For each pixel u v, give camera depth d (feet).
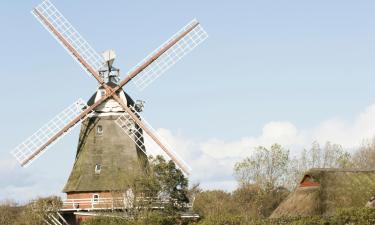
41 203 236.43
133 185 219.20
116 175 233.35
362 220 164.35
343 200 192.34
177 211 217.36
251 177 305.12
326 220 171.12
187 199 221.25
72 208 234.99
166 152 234.99
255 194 290.97
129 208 216.95
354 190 195.11
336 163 318.24
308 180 202.08
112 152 237.45
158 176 219.41
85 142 240.53
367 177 200.75
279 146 309.83
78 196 234.99
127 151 237.66
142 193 217.56
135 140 239.09
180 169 228.84
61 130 239.91
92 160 237.66
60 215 236.02
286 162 308.19
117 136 239.50
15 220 266.57
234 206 277.44
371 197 187.52
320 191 195.31
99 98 241.55
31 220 237.66
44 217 236.02
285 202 204.23
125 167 234.58
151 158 225.97
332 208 190.80
